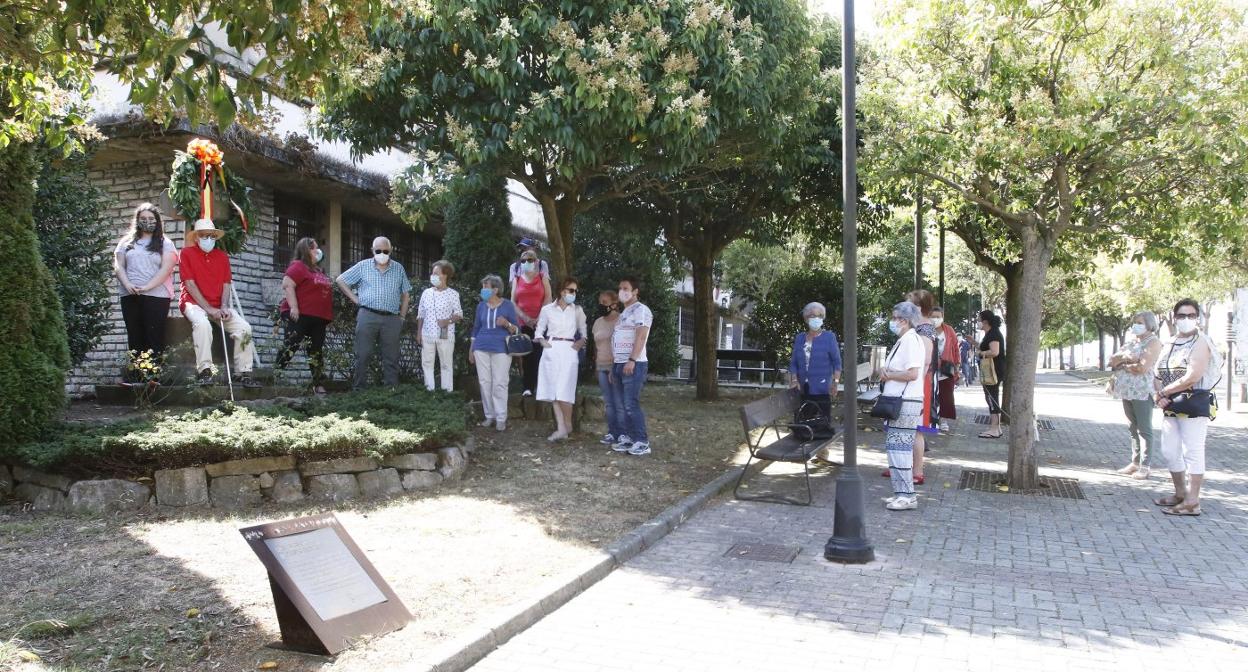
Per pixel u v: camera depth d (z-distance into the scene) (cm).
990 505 820
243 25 425
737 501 816
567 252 1181
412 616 455
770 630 475
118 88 1029
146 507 641
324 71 491
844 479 624
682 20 921
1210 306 2912
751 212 1605
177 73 420
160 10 447
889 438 797
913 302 934
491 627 446
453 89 930
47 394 677
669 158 971
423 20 869
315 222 1401
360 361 1000
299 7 414
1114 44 823
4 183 668
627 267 2025
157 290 833
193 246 833
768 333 2192
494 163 954
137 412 799
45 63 481
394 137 1025
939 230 1608
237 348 868
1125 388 1004
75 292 889
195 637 413
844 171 621
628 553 618
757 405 819
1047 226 902
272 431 697
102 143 1033
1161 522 758
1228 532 721
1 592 464
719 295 3303
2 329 654
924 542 676
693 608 512
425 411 859
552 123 862
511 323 1017
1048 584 567
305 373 1101
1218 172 835
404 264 1672
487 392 1023
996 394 1348
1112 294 3491
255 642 413
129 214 1160
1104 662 433
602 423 1101
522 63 945
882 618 496
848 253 623
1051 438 1399
